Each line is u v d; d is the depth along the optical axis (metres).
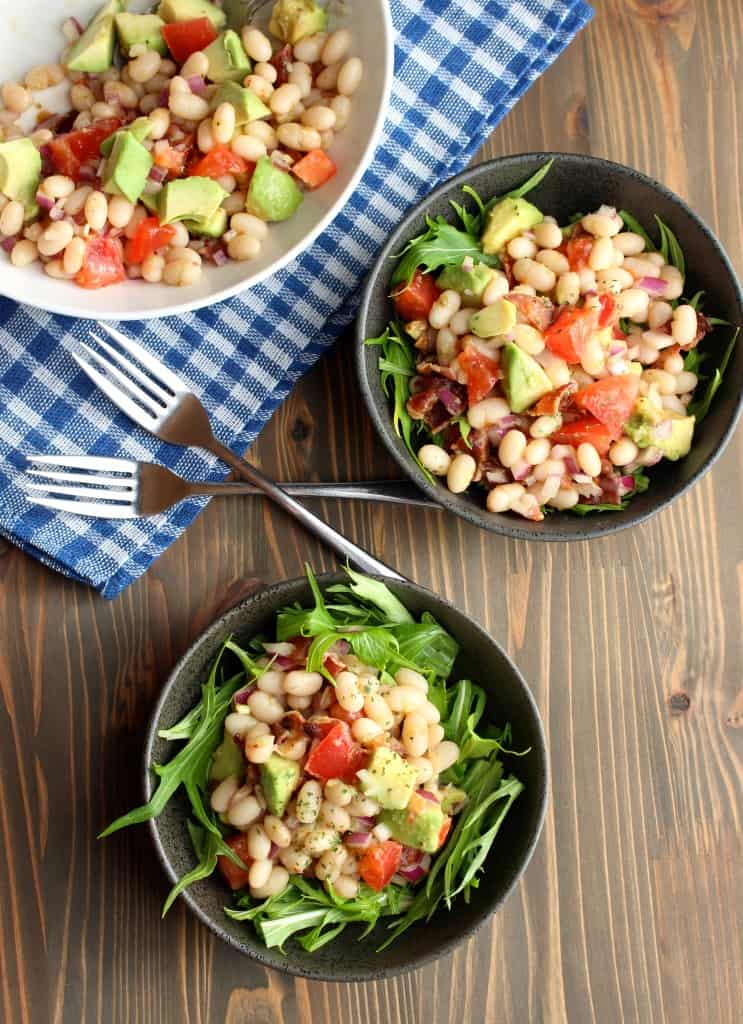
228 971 0.74
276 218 0.72
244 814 0.68
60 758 0.75
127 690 0.75
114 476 0.75
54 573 0.75
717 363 0.74
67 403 0.75
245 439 0.76
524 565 0.77
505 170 0.72
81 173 0.71
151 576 0.76
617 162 0.78
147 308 0.70
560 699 0.77
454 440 0.73
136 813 0.68
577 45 0.79
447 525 0.77
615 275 0.72
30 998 0.74
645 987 0.76
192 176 0.71
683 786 0.77
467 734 0.71
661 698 0.77
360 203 0.77
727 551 0.78
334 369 0.77
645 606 0.78
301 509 0.74
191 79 0.71
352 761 0.68
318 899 0.70
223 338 0.76
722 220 0.79
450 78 0.77
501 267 0.73
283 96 0.71
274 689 0.69
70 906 0.74
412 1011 0.75
